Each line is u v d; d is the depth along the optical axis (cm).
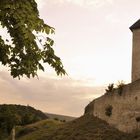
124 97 4469
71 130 4766
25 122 8275
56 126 5469
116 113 4547
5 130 2302
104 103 4812
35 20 1045
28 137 5494
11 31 1082
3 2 1019
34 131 5962
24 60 1138
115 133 4356
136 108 4238
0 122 2136
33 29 1047
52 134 4931
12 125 2208
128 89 4431
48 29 1061
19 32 1077
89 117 5022
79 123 4941
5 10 1033
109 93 4756
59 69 1155
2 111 2189
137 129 4144
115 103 4600
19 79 1166
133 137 4056
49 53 1136
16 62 1147
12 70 1153
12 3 1025
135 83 4338
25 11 1038
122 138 4178
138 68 5006
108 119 4666
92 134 4438
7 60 1145
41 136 5106
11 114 2209
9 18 1062
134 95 4312
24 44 1107
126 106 4394
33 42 1110
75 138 4441
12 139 3591
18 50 1127
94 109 5003
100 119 4822
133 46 5106
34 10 1134
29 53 1130
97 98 5019
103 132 4431
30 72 1150
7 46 1138
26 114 8612
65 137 4594
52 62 1147
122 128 4378
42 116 9100
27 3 1050
